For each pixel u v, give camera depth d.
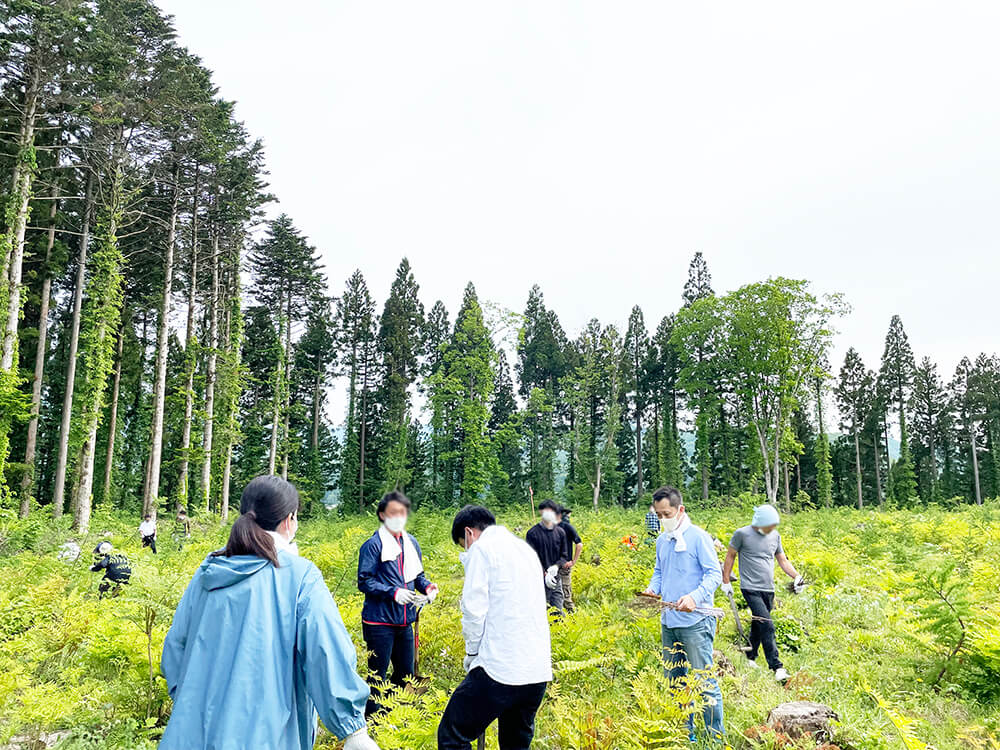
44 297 30.91
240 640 2.17
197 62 33.31
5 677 4.92
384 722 4.12
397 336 63.81
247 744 2.05
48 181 29.47
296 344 57.97
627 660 6.02
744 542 6.85
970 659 5.96
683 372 58.16
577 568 10.30
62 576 10.12
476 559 3.66
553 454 61.91
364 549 5.51
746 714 5.07
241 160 33.44
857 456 73.06
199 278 38.06
